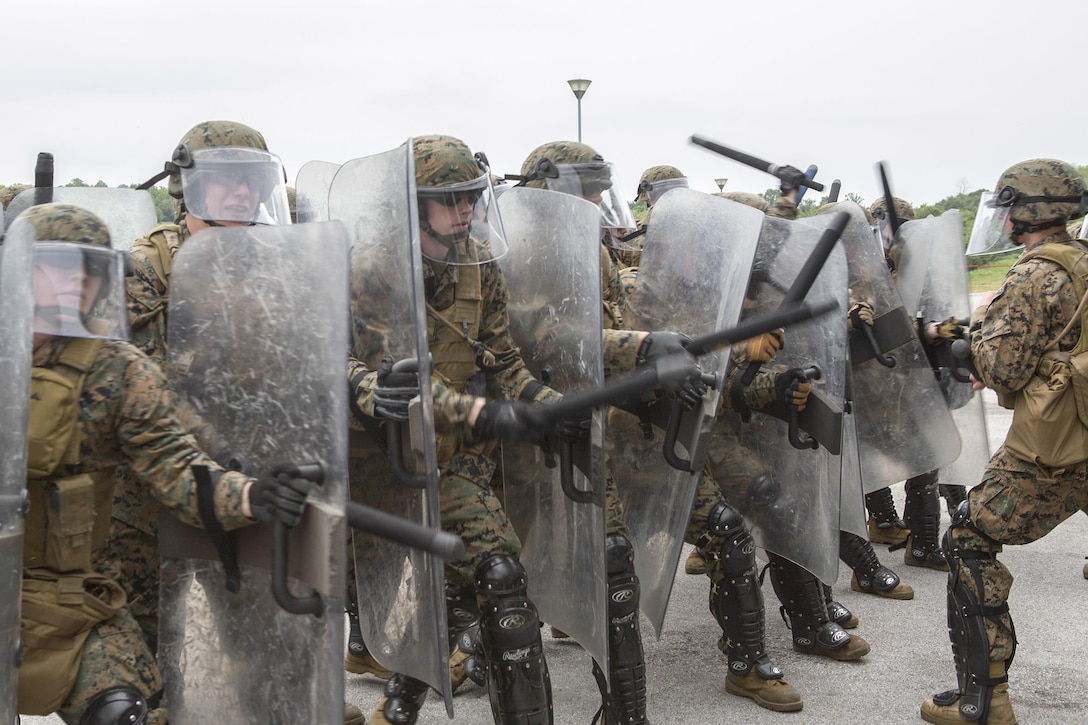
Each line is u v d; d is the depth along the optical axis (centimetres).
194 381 257
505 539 312
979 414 546
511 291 366
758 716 385
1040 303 339
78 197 487
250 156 331
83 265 238
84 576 242
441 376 322
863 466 512
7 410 219
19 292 220
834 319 404
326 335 234
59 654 236
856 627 480
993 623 356
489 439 288
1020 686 404
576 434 320
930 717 373
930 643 457
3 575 217
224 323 253
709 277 379
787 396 395
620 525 350
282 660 245
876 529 618
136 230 496
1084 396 333
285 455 242
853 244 478
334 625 233
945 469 557
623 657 337
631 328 406
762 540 427
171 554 260
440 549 211
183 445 248
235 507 239
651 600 393
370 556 323
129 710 233
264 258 246
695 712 390
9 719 221
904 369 498
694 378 336
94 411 242
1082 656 435
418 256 272
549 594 356
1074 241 354
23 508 220
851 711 388
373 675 430
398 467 284
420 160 314
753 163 487
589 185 447
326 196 550
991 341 345
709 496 388
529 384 335
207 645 258
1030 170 371
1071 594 518
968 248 393
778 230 407
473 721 385
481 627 307
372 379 291
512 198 364
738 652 396
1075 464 340
